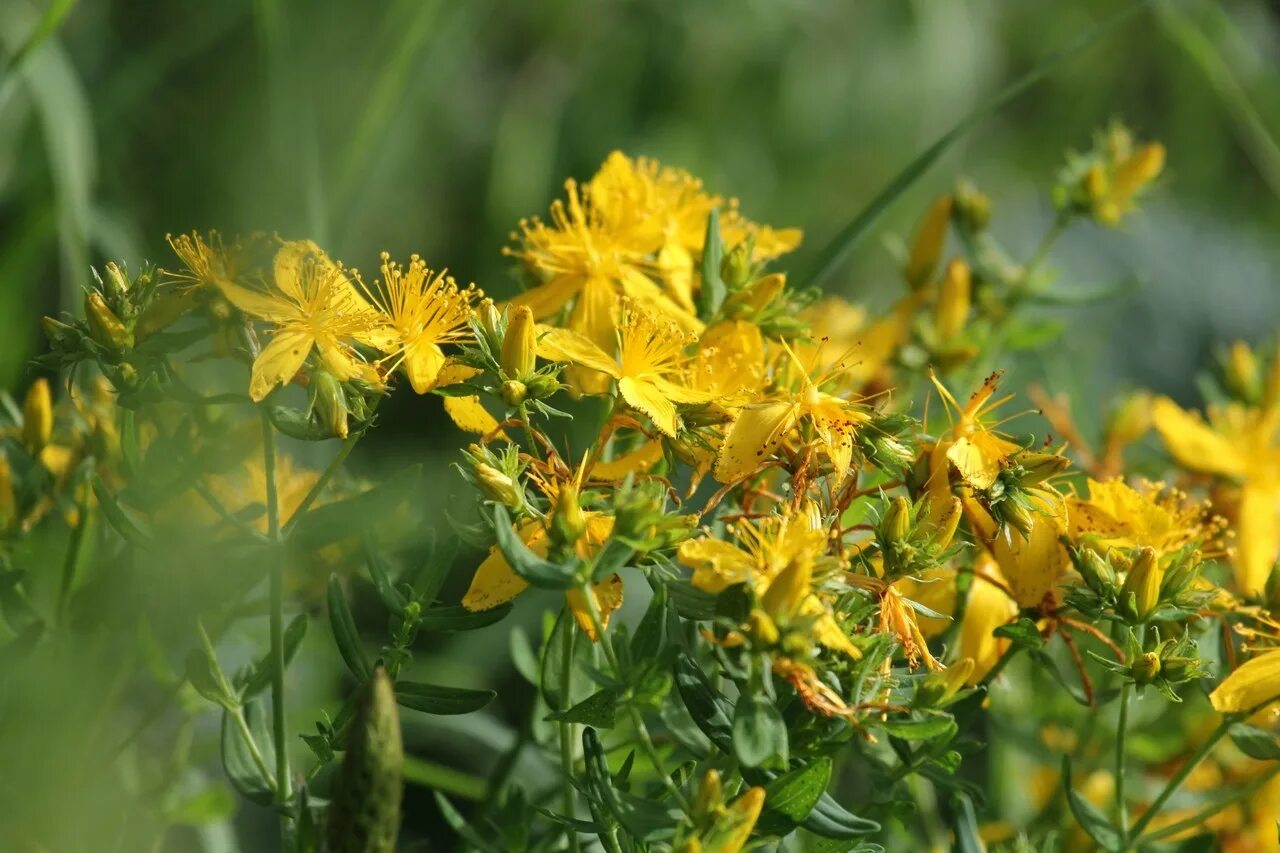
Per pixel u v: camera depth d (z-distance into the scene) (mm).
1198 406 1601
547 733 821
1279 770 797
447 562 772
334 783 736
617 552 752
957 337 881
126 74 1032
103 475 820
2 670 785
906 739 778
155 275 770
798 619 746
